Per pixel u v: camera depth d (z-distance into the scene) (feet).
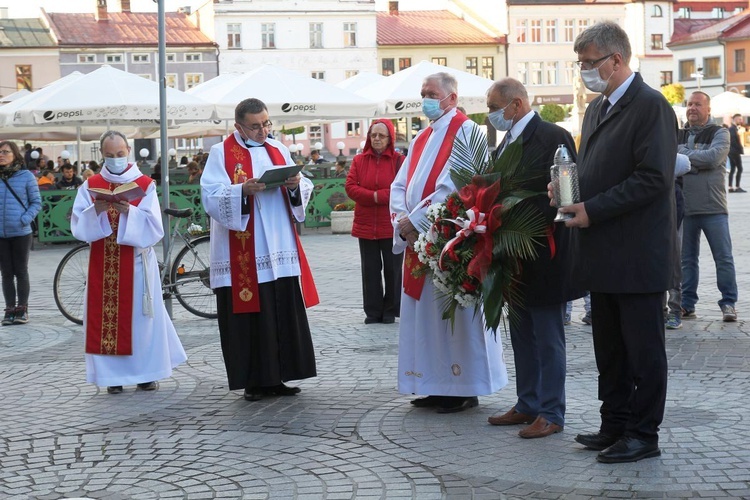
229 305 23.29
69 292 34.94
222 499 16.56
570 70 244.22
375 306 33.24
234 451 19.29
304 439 19.90
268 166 23.97
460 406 21.70
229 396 23.95
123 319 24.56
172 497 16.76
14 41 197.06
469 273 18.81
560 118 205.46
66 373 27.12
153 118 60.39
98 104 58.59
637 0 255.70
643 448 17.57
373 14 222.07
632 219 17.03
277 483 17.25
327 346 29.43
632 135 16.87
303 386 24.56
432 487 16.69
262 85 67.92
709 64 249.75
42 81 198.18
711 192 30.83
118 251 24.68
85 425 21.68
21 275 35.22
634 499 15.71
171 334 25.43
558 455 18.12
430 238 19.77
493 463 17.85
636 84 17.04
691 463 17.35
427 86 21.48
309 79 70.18
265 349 23.17
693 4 300.20
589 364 25.63
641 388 17.47
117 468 18.51
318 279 44.86
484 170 19.44
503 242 18.43
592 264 17.30
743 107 131.75
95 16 208.23
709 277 40.88
